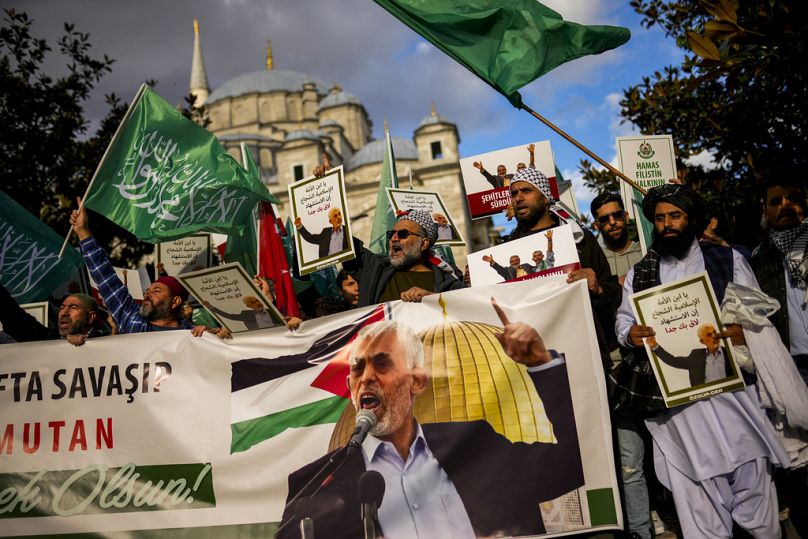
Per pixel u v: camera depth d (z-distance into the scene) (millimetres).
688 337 4152
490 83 5500
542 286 4375
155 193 5707
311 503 4270
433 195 7449
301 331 4586
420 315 4465
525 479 4125
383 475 4219
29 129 13180
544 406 4219
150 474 4496
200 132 5891
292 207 5812
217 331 4668
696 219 4395
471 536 4078
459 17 5531
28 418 4660
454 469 4176
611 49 5590
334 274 7562
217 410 4539
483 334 4367
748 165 9680
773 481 4125
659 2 10477
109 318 6414
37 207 13062
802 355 4551
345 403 4414
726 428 4113
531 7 5531
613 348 5238
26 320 5414
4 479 4578
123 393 4645
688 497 4176
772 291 4703
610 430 4152
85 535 4449
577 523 4055
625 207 6133
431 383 4332
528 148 6465
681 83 10297
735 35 5438
